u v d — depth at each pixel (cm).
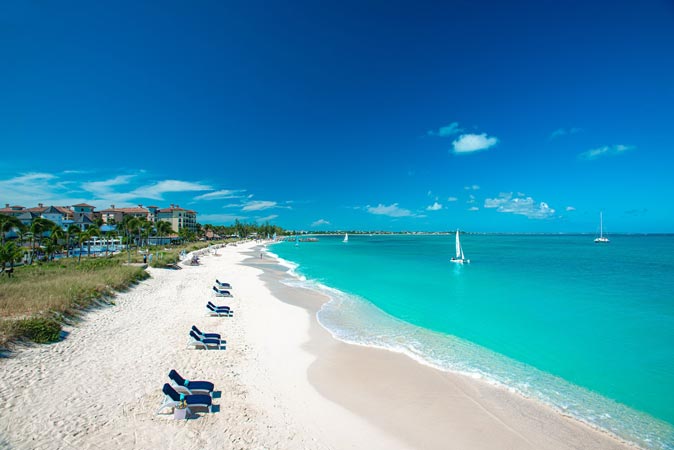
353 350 1301
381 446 729
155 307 1789
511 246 9969
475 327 1616
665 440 771
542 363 1190
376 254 6881
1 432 687
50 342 1155
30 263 3681
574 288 2634
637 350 1312
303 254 6988
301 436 748
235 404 859
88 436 696
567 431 799
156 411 800
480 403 917
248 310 1864
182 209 12356
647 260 5050
